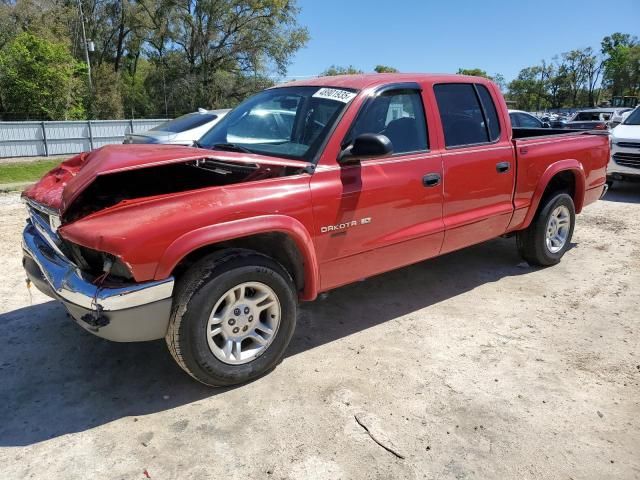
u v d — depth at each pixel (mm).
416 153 4102
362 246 3783
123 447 2771
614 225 7645
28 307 4520
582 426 2969
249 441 2820
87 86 40469
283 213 3275
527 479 2570
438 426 2957
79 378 3436
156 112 46438
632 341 3973
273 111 4160
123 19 47469
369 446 2787
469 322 4305
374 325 4238
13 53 33938
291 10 41781
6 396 3229
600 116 26031
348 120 3688
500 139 4816
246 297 3268
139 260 2783
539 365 3621
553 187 5652
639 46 88938
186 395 3240
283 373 3492
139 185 3670
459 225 4453
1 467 2617
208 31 41906
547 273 5508
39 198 3475
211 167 3961
